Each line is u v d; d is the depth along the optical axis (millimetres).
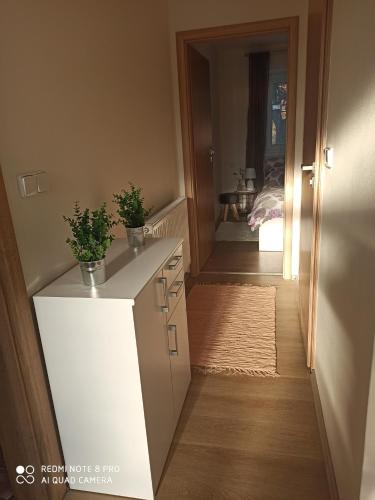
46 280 1448
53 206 1486
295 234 3379
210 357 2326
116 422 1394
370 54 979
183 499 1464
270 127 5848
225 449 1679
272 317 2766
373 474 980
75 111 1640
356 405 1088
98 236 1349
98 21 1849
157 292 1492
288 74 3037
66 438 1478
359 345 1060
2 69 1201
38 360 1347
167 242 1829
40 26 1393
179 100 3270
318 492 1463
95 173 1832
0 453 1520
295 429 1771
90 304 1259
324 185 1799
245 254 4160
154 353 1466
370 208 959
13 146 1253
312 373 2125
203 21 3051
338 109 1435
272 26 2949
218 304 3016
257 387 2062
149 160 2652
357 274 1095
